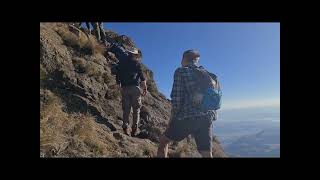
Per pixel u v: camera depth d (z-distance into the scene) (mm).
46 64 4055
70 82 4062
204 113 2805
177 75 2811
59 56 4246
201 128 2834
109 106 4152
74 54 4504
